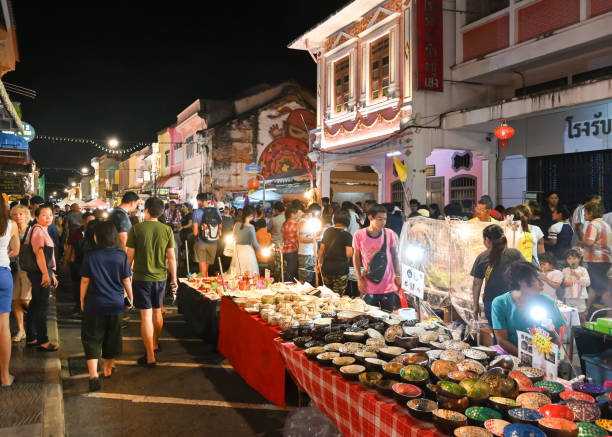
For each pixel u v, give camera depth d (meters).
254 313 5.25
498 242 4.70
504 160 14.11
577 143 11.94
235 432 4.17
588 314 6.97
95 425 4.31
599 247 7.14
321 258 7.58
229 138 30.11
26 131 14.46
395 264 5.99
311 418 3.99
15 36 10.53
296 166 31.88
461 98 14.12
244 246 8.10
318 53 18.73
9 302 4.79
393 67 14.49
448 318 5.74
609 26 9.97
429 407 2.60
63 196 110.31
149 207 6.01
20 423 4.00
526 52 11.78
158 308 6.32
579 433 2.33
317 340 4.13
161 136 41.75
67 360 6.16
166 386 5.26
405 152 13.73
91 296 5.17
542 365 3.10
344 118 17.14
